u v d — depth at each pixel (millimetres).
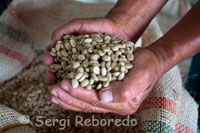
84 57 837
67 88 758
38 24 1379
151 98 964
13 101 1118
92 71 791
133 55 851
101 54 831
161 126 869
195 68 1319
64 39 972
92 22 1007
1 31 1188
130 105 831
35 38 1409
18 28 1277
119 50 863
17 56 1236
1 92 1175
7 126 794
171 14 2061
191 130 1013
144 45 1254
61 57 932
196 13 843
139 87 760
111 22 1040
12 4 1221
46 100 1140
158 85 979
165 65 850
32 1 1297
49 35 1426
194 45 834
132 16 1080
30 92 1170
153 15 1123
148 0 1082
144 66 792
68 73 843
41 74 1299
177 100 933
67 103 827
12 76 1248
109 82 784
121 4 1109
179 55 846
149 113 932
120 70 784
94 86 794
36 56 1435
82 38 931
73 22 996
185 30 846
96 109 886
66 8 1396
